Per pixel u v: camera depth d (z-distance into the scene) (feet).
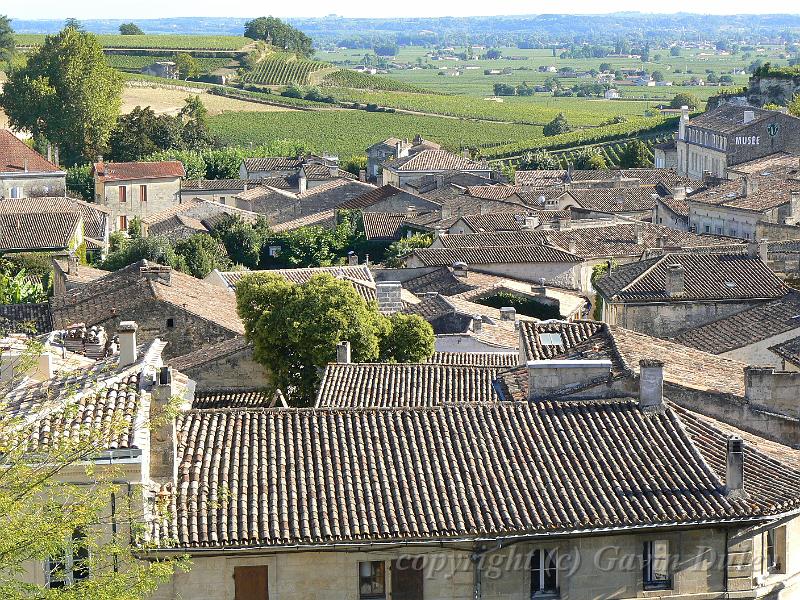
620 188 581.53
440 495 130.21
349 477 131.95
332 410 142.00
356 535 124.57
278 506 127.44
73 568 117.19
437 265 390.83
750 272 288.51
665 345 175.32
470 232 465.88
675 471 133.90
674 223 499.10
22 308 279.90
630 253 409.08
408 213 531.91
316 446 136.15
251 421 139.64
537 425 140.67
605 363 147.84
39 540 107.34
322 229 517.96
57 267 371.76
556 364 147.54
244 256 509.35
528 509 128.47
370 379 195.52
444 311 289.12
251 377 251.60
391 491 130.41
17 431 119.34
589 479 132.77
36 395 133.59
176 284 293.64
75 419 127.13
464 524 126.52
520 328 182.19
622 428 140.46
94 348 195.00
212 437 136.67
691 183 603.26
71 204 555.69
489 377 195.62
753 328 242.78
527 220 473.26
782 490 132.87
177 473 130.72
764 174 504.43
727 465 131.23
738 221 443.73
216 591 124.47
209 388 251.19
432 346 244.01
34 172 620.49
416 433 138.82
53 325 270.26
